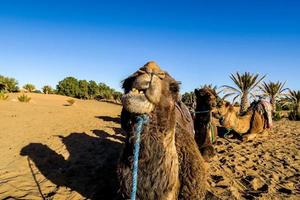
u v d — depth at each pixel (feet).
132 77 10.27
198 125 20.26
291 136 46.73
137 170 10.57
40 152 27.89
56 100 165.68
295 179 23.72
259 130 40.47
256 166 26.58
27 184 19.52
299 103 114.11
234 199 18.10
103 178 19.95
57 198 17.19
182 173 12.50
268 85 106.52
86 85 237.66
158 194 10.55
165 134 10.47
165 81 10.46
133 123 10.48
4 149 29.43
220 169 24.49
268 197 19.12
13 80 207.00
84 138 34.83
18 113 66.95
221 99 37.09
